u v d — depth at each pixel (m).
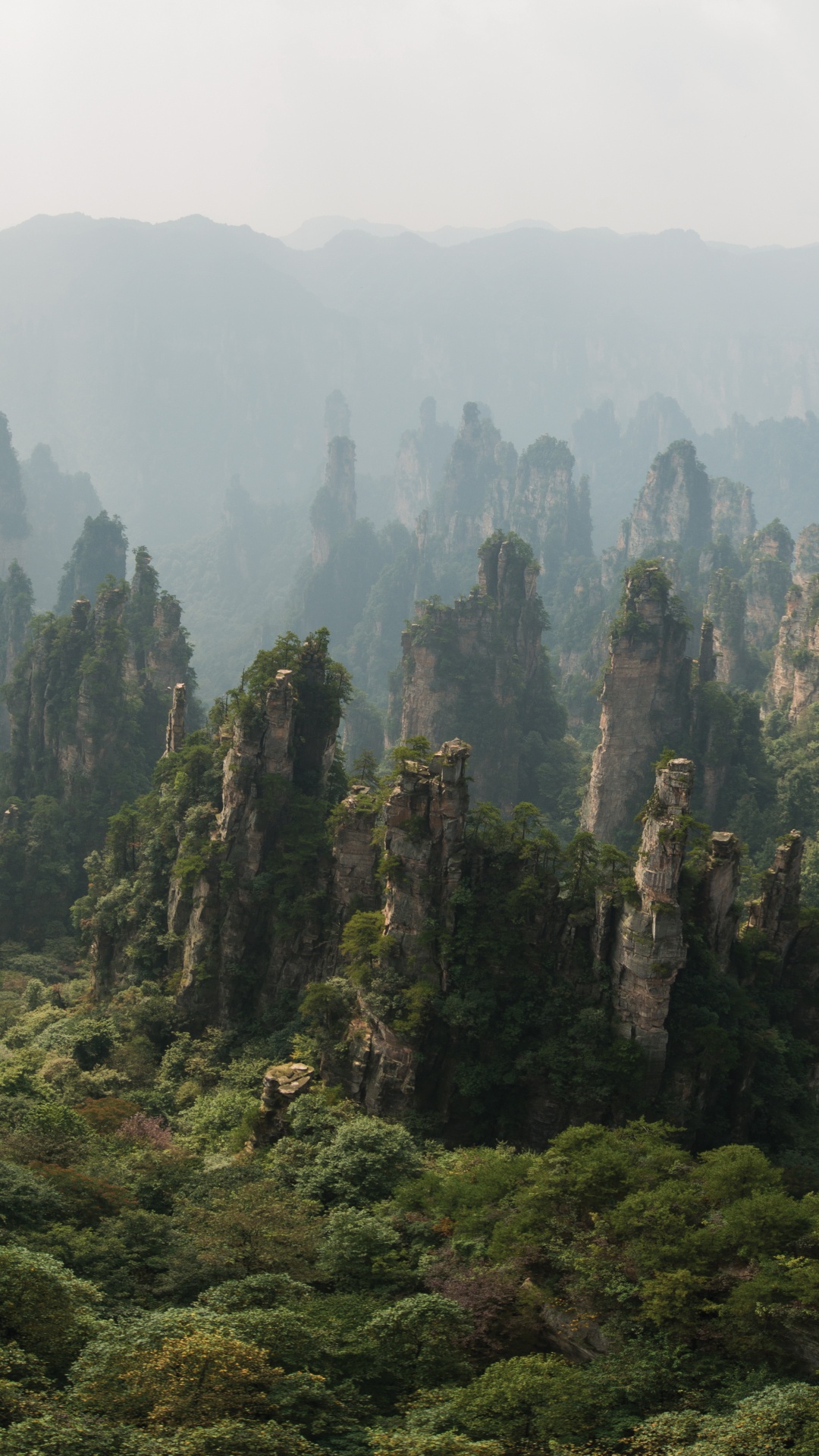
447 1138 63.22
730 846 66.81
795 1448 33.56
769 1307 39.41
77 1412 34.06
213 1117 67.50
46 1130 58.25
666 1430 35.41
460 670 181.38
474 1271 44.56
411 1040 63.72
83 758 141.12
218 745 89.19
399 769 66.88
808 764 148.25
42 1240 44.97
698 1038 62.00
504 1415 37.06
